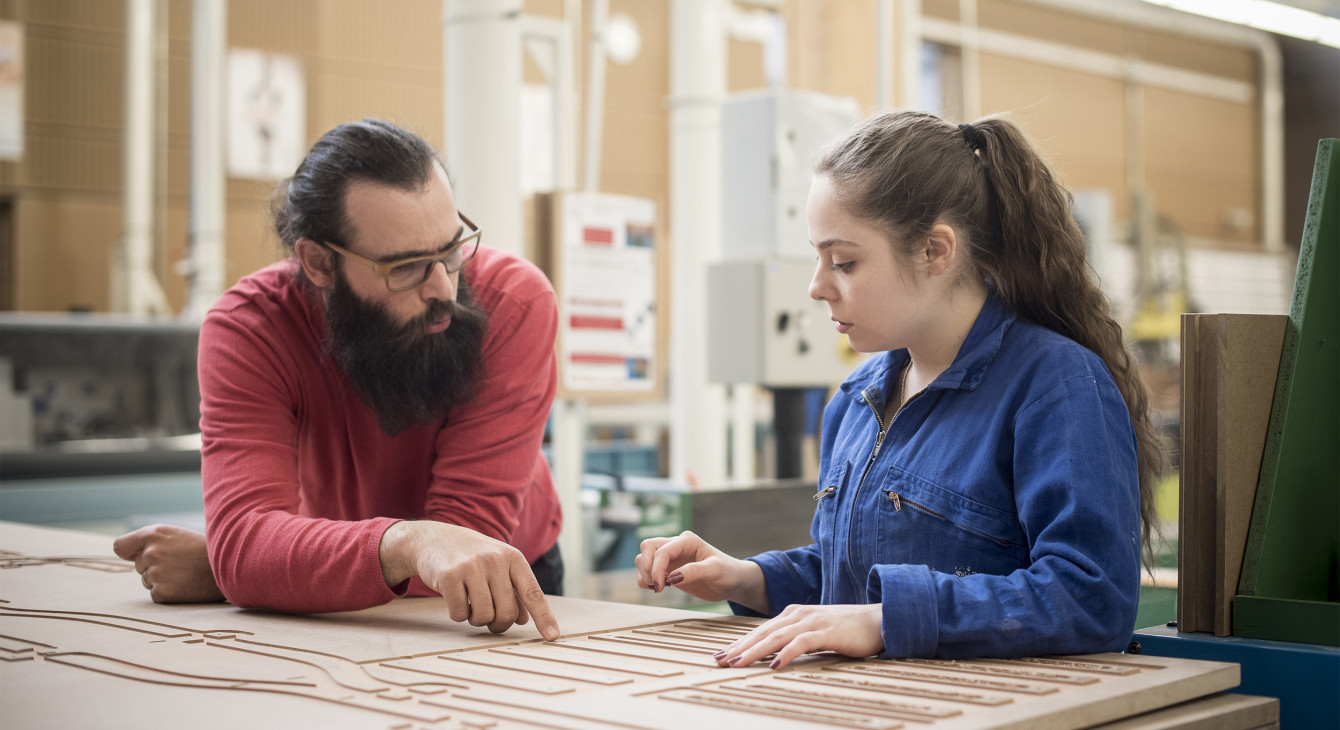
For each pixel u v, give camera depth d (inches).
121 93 279.9
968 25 381.7
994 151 46.7
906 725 28.6
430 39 314.8
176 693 34.5
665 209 349.7
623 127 342.3
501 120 102.8
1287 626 41.2
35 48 270.1
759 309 112.6
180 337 165.3
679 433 135.0
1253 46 470.0
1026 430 41.3
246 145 287.9
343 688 34.9
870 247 43.9
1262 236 482.0
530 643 42.4
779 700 31.8
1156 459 47.9
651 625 46.4
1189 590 43.4
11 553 67.5
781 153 119.2
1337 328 45.0
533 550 65.8
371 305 51.4
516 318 55.7
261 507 50.8
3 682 36.2
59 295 274.8
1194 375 43.3
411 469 57.6
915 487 44.4
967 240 45.4
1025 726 29.1
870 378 50.1
